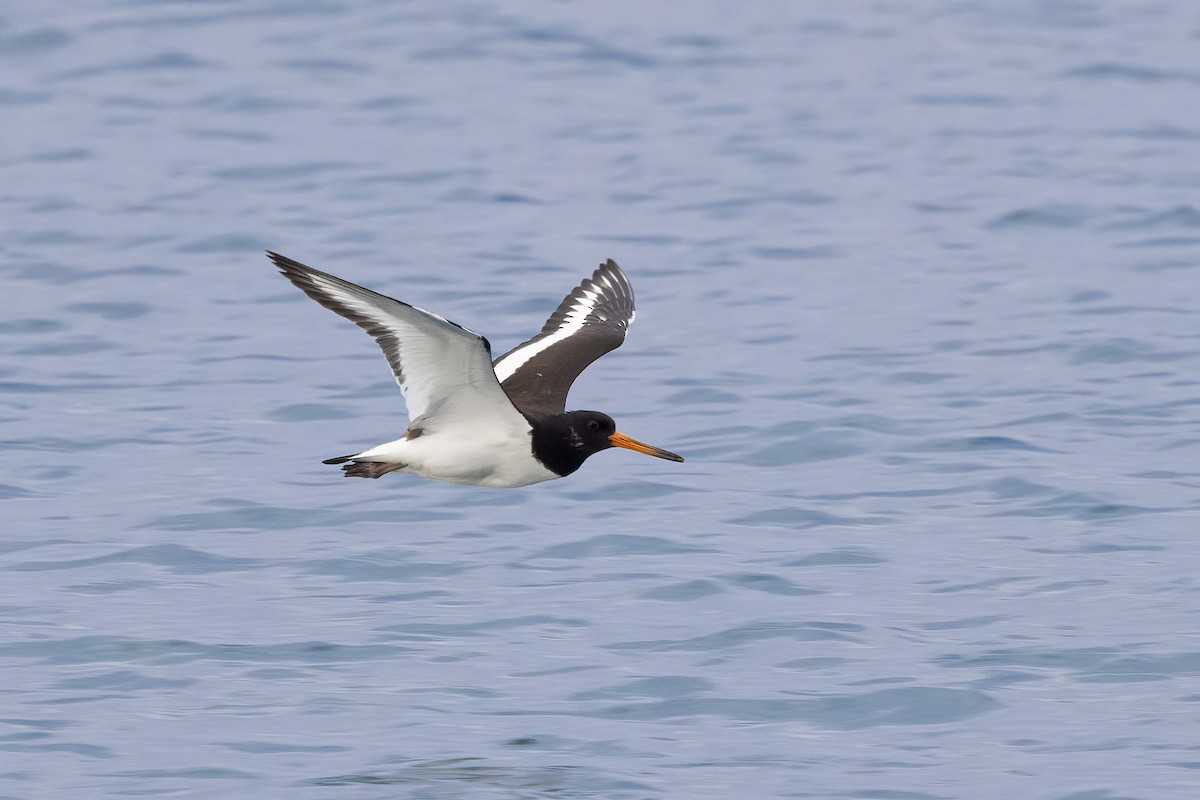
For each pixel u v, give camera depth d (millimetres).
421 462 12672
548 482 16812
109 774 11062
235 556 14977
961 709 11906
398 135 31906
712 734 11609
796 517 15812
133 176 29391
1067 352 20641
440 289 23500
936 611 13602
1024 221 26688
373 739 11539
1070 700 12008
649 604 13820
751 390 19531
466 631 13320
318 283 11547
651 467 17234
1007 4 41875
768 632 13203
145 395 19594
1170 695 12039
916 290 23438
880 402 19031
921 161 30203
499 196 28359
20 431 18312
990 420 18375
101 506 16188
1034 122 32625
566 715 11891
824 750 11367
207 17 39781
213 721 11828
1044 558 14688
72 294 23453
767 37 39000
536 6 40969
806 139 31625
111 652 12969
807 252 25328
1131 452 17312
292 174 29578
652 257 25172
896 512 15891
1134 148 30734
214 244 25797
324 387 19938
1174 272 23953
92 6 40344
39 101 33875
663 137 31859
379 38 38344
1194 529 15203
